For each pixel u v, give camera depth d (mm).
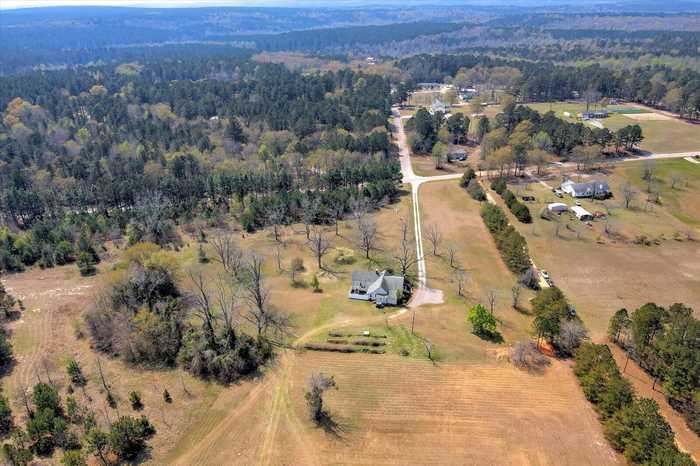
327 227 128875
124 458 59094
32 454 57625
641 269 105562
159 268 89750
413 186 159375
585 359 70938
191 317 85375
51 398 64125
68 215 133500
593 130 177875
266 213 131625
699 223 127688
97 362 74938
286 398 68500
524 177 163000
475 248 115375
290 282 99812
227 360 72312
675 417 65500
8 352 75750
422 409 66375
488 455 59375
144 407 66812
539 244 116938
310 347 78312
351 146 181875
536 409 66250
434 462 58625
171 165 167625
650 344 74312
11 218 139750
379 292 91000
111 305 83562
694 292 96688
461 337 81312
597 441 61031
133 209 138750
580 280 101438
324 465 58500
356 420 64688
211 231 127500
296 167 172875
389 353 77125
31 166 183625
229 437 62375
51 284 98500
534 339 81125
